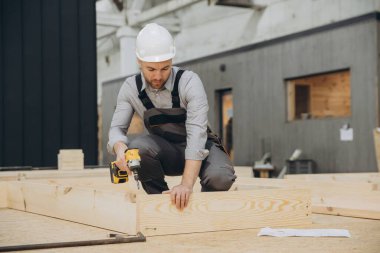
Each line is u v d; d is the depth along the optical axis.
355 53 7.89
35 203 3.52
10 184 3.91
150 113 2.72
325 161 8.43
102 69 16.62
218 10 12.62
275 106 9.28
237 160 10.12
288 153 9.08
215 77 10.61
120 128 2.75
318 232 2.39
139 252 2.02
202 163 2.85
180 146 2.94
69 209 3.08
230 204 2.56
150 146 2.88
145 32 2.55
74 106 6.74
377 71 7.62
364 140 7.83
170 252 2.02
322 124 8.48
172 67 2.67
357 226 2.69
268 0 11.24
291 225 2.70
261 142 9.58
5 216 3.37
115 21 14.16
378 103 7.63
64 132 6.69
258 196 2.62
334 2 9.93
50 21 6.64
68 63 6.72
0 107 6.38
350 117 8.03
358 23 7.85
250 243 2.20
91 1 6.83
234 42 12.16
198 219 2.48
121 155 2.53
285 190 2.70
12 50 6.46
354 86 7.94
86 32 6.80
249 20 11.73
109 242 2.20
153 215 2.38
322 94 10.24
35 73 6.56
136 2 14.09
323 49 8.38
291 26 10.76
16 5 6.48
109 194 2.64
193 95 2.54
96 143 6.84
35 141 6.55
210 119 10.72
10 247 2.06
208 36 12.95
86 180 4.56
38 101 6.57
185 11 13.69
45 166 6.59
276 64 9.23
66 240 2.38
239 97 10.03
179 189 2.42
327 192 3.93
